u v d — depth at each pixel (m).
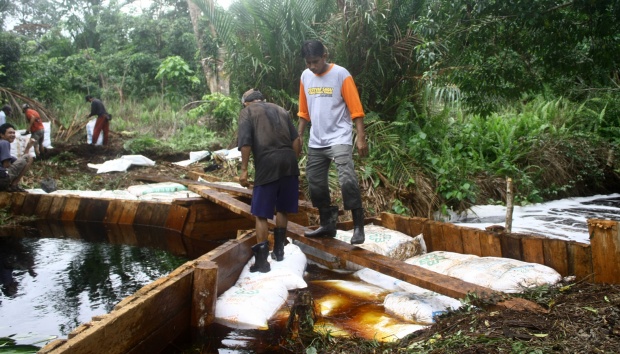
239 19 9.67
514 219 7.60
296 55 9.10
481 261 4.37
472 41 5.49
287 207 4.77
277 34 9.04
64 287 4.92
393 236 5.19
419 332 3.29
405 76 8.80
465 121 10.51
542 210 8.31
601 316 2.96
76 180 9.49
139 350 3.15
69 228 7.53
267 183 4.57
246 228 7.27
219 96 13.80
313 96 4.57
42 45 22.16
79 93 17.70
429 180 7.95
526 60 5.79
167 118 15.02
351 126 4.61
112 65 18.84
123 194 8.55
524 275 3.93
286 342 3.53
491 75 5.61
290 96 9.18
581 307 3.11
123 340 2.98
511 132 9.93
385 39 8.53
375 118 8.48
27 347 3.56
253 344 3.54
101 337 2.77
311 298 3.78
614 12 4.65
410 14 8.52
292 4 8.84
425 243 5.36
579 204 8.94
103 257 6.00
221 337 3.64
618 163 10.59
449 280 3.78
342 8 8.85
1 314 4.24
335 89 4.49
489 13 5.16
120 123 14.55
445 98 8.74
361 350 3.17
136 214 7.67
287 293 4.33
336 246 4.64
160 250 6.35
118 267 5.59
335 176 7.80
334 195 7.43
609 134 11.55
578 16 5.07
